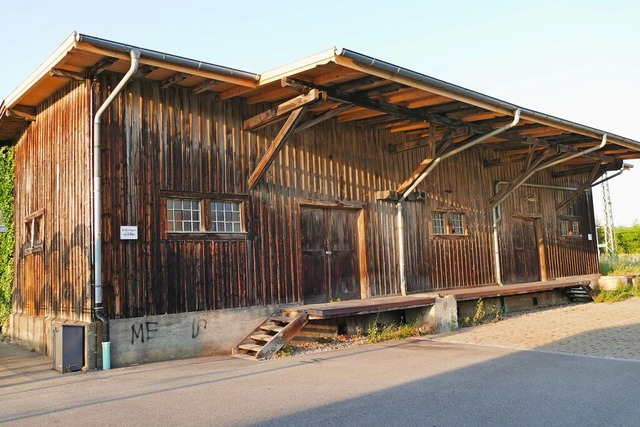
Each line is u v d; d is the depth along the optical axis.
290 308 9.91
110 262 8.09
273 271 10.12
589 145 14.77
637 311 13.73
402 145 12.55
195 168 9.23
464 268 14.46
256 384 6.66
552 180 18.47
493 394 6.01
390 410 5.41
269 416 5.23
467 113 11.10
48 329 9.48
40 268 10.22
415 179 12.20
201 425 4.99
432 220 13.89
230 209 9.73
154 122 8.83
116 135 8.38
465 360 8.05
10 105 10.45
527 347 9.16
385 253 12.35
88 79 8.28
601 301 16.66
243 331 9.47
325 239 11.30
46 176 10.07
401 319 11.96
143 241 8.46
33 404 5.89
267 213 10.19
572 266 18.81
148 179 8.63
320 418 5.16
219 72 8.41
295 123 9.17
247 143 10.05
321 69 8.38
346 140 11.91
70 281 8.73
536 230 17.64
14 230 12.16
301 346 9.77
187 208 9.16
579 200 19.86
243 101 10.09
